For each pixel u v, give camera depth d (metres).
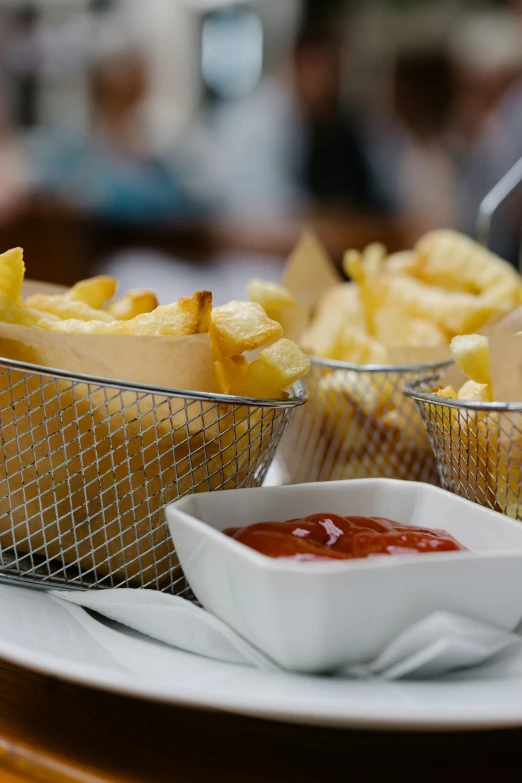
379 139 1.85
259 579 0.38
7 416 0.43
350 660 0.39
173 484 0.43
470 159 1.67
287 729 0.39
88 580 0.44
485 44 1.76
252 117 2.05
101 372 0.43
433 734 0.38
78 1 2.21
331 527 0.41
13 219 1.89
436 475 0.51
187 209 2.00
